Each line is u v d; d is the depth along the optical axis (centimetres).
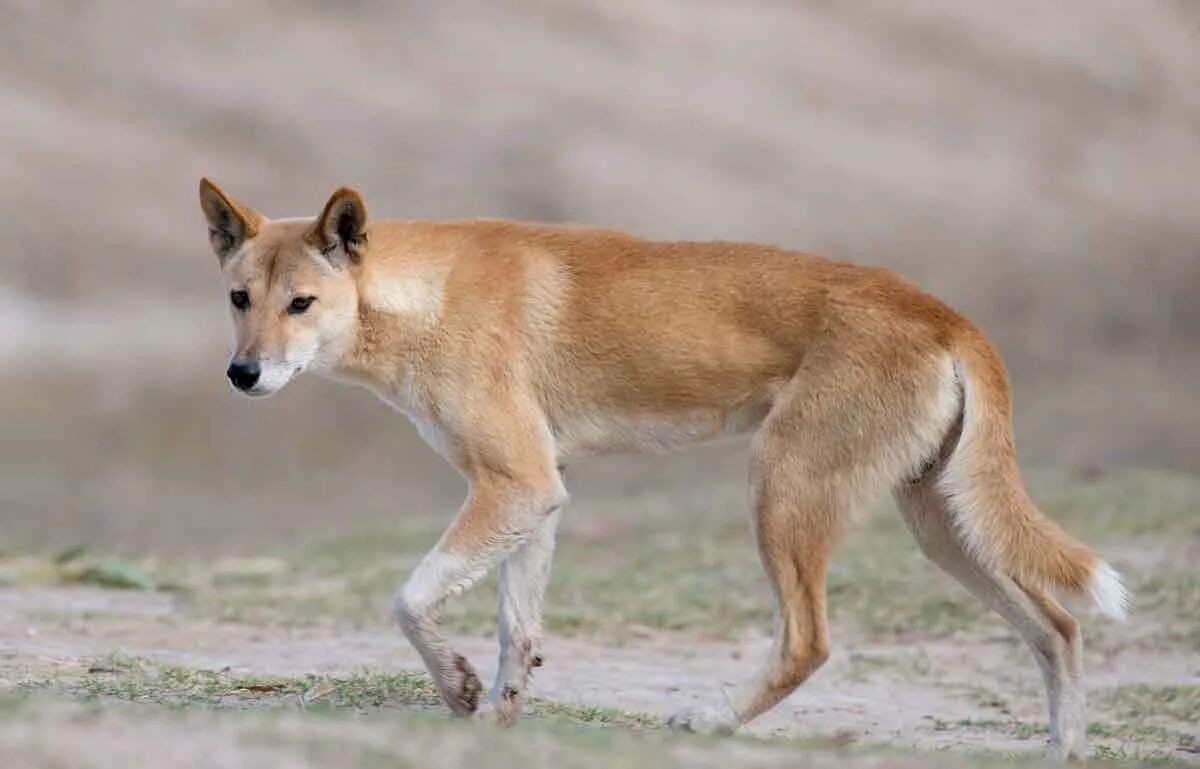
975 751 1503
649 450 1509
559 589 2273
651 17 7081
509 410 1452
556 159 6162
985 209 6525
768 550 1431
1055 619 1425
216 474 3891
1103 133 7244
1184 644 1972
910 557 2330
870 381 1421
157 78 6022
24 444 3984
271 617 2077
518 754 1109
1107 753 1528
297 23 6469
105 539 3125
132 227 5391
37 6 6116
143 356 4647
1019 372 4972
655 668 1880
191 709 1312
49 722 1113
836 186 6450
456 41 6631
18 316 4847
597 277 1481
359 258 1459
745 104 6756
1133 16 8031
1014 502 1407
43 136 5606
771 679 1417
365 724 1170
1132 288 5962
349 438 4209
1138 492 2755
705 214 6109
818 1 7525
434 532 2817
